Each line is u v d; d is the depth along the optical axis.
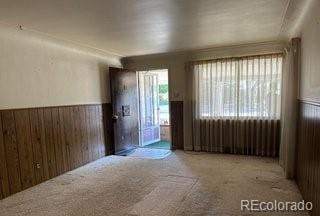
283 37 4.11
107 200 2.91
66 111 4.17
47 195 3.13
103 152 5.13
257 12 2.84
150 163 4.48
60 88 4.07
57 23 3.04
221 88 5.04
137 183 3.44
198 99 5.25
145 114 6.41
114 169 4.17
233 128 5.01
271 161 4.40
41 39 3.69
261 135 4.77
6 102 3.18
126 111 5.59
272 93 4.61
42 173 3.67
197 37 4.00
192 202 2.78
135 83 5.91
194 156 4.91
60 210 2.70
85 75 4.68
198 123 5.30
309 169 2.51
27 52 3.48
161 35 3.80
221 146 5.13
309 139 2.53
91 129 4.79
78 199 2.97
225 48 4.89
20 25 3.10
